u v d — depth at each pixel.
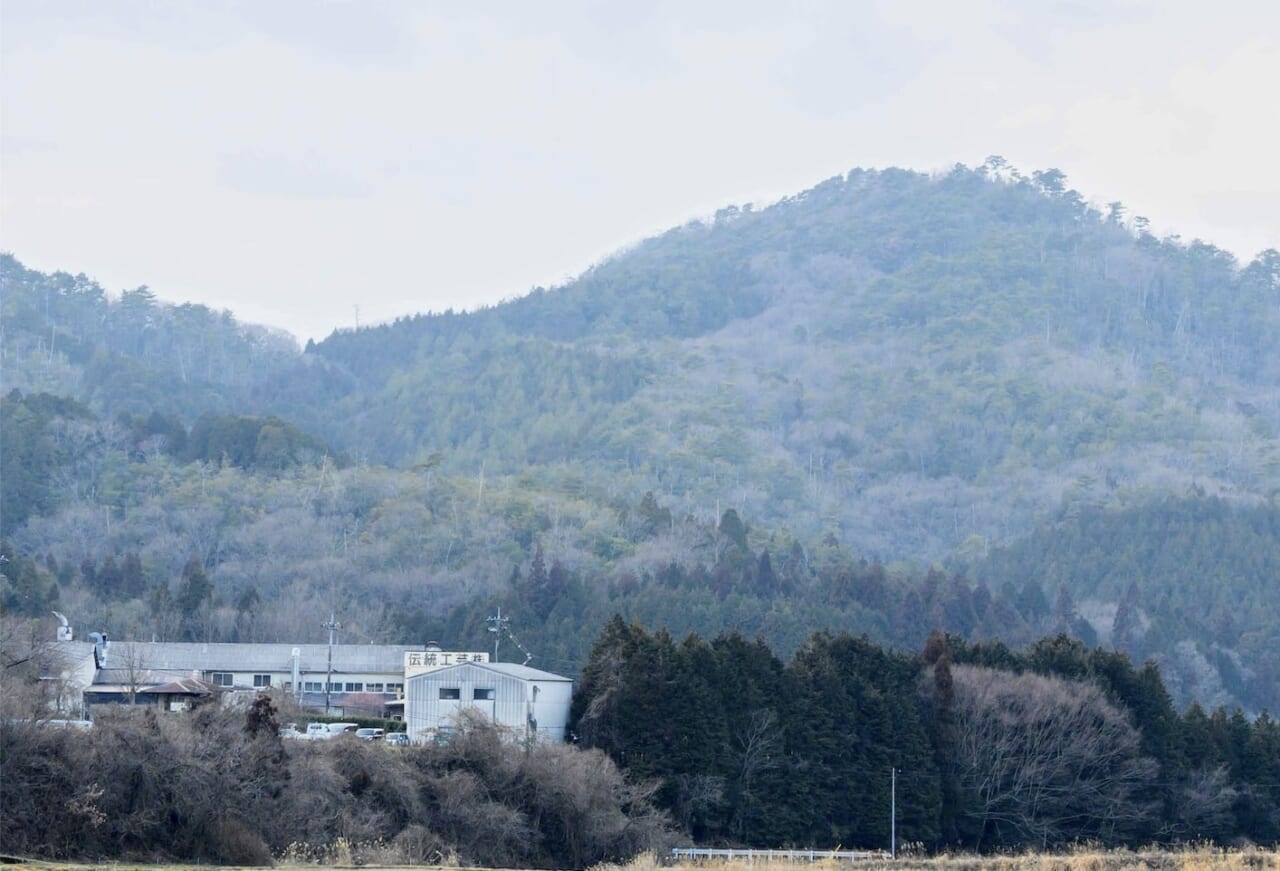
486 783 89.69
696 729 102.75
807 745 106.56
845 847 106.31
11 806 69.75
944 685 114.44
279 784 79.81
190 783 74.62
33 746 71.94
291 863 73.56
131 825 72.44
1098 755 114.38
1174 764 116.75
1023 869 72.00
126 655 130.12
